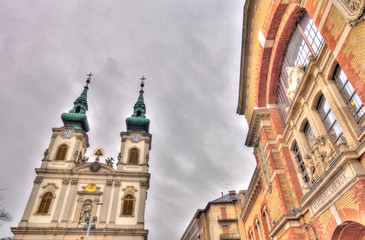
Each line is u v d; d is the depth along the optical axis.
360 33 7.79
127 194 36.16
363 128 8.70
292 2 13.02
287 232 13.34
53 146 39.69
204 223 43.53
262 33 16.72
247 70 20.38
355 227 9.50
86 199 34.97
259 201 21.91
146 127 47.47
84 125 46.06
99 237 31.81
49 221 32.75
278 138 16.20
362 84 7.80
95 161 38.78
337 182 9.48
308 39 13.30
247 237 28.33
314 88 11.92
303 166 14.00
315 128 11.97
